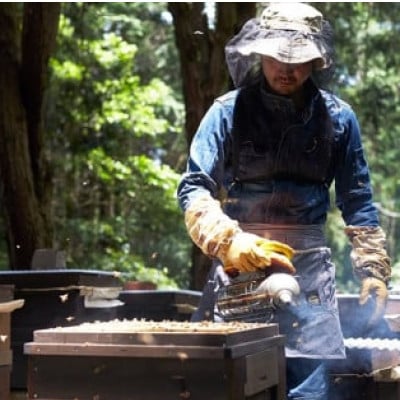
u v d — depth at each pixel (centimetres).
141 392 290
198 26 962
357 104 1568
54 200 1622
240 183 396
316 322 380
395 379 414
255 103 391
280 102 387
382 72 1560
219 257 348
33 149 1007
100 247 1628
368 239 404
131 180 1639
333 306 388
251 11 941
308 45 377
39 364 299
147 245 1694
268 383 316
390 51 1559
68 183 1630
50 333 300
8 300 403
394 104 1580
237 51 391
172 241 1691
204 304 393
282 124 389
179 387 287
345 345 420
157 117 1783
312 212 396
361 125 1588
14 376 507
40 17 978
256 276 347
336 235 1542
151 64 1845
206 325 323
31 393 299
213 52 953
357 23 1549
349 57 1565
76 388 296
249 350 298
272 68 382
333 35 400
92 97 1535
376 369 416
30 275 503
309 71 391
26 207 982
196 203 359
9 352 399
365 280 399
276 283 329
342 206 417
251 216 393
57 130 1535
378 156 1662
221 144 388
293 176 393
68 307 501
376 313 398
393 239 1742
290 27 380
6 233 1006
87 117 1544
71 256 1547
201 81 960
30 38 984
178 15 963
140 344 291
